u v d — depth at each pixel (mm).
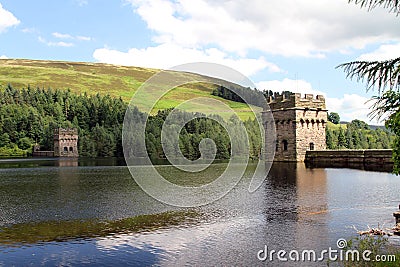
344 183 47969
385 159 69812
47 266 17844
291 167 73312
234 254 18938
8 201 36750
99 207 32531
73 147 150500
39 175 67375
